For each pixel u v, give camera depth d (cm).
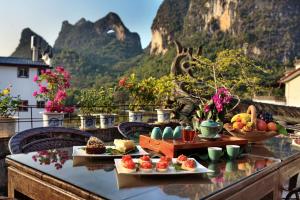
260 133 217
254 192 148
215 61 834
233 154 174
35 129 195
